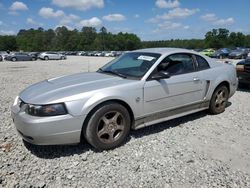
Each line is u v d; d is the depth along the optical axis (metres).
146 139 4.07
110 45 115.56
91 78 4.11
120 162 3.37
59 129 3.25
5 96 7.24
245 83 7.96
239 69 7.95
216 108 5.29
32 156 3.49
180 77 4.39
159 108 4.16
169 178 3.01
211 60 5.22
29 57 35.56
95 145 3.54
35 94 3.54
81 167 3.24
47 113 3.21
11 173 3.07
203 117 5.18
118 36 117.81
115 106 3.61
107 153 3.60
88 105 3.38
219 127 4.64
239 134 4.33
